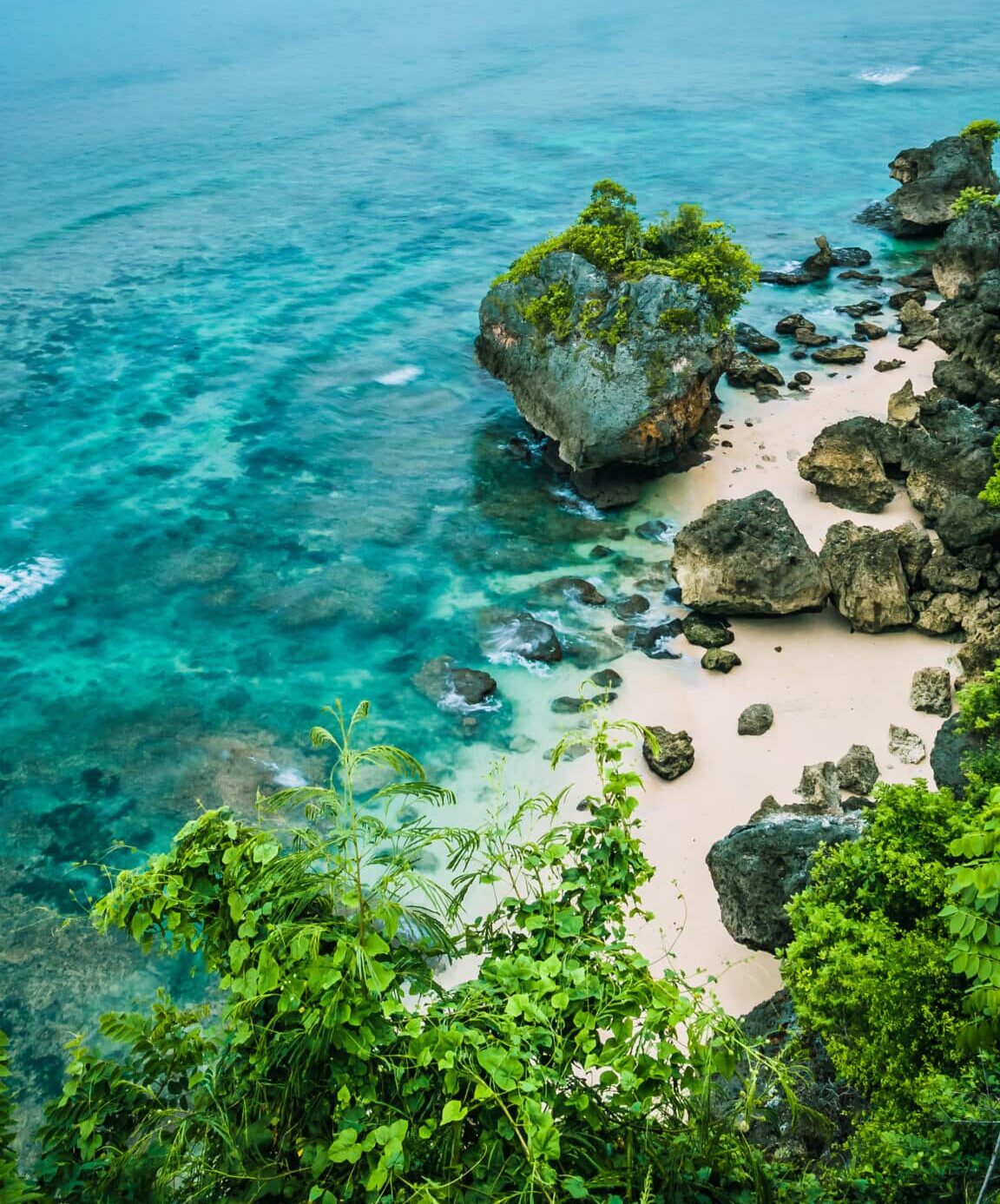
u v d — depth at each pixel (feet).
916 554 156.66
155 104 548.72
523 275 214.90
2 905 122.01
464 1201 28.07
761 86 546.26
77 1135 31.68
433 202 376.27
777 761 131.95
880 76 556.51
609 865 35.81
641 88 559.79
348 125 497.05
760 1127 73.15
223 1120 29.71
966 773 90.84
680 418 189.37
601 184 211.82
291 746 144.56
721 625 155.94
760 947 103.19
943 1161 49.14
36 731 147.64
